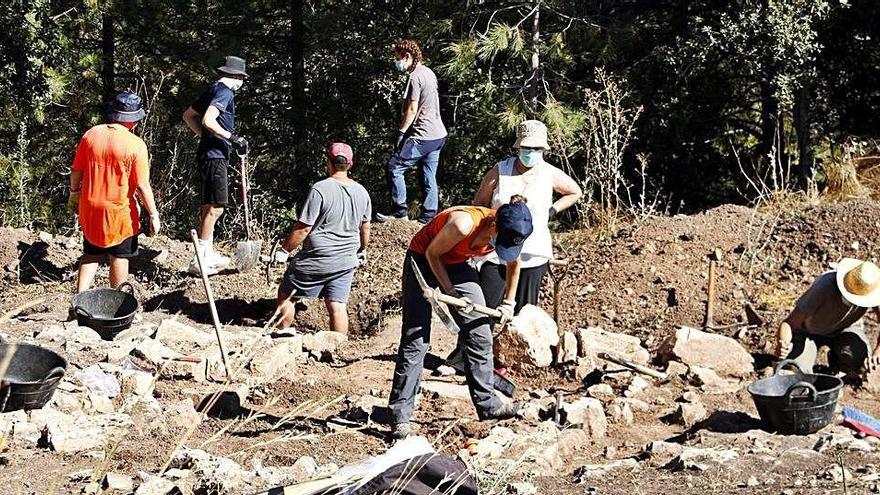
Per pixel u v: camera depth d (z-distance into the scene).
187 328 8.52
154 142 18.02
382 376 8.12
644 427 7.24
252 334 8.90
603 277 10.08
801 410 6.75
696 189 18.66
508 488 5.63
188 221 17.70
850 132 17.41
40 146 20.91
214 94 10.27
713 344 8.27
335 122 21.98
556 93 18.30
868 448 6.61
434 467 4.62
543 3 17.88
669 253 10.32
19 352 6.61
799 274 10.02
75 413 6.52
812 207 11.20
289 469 5.63
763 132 18.06
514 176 7.82
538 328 8.20
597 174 13.53
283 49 22.59
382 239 11.53
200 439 6.38
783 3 15.02
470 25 18.84
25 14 17.97
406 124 11.70
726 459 6.30
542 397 7.70
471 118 19.23
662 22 17.98
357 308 10.16
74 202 9.45
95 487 4.98
